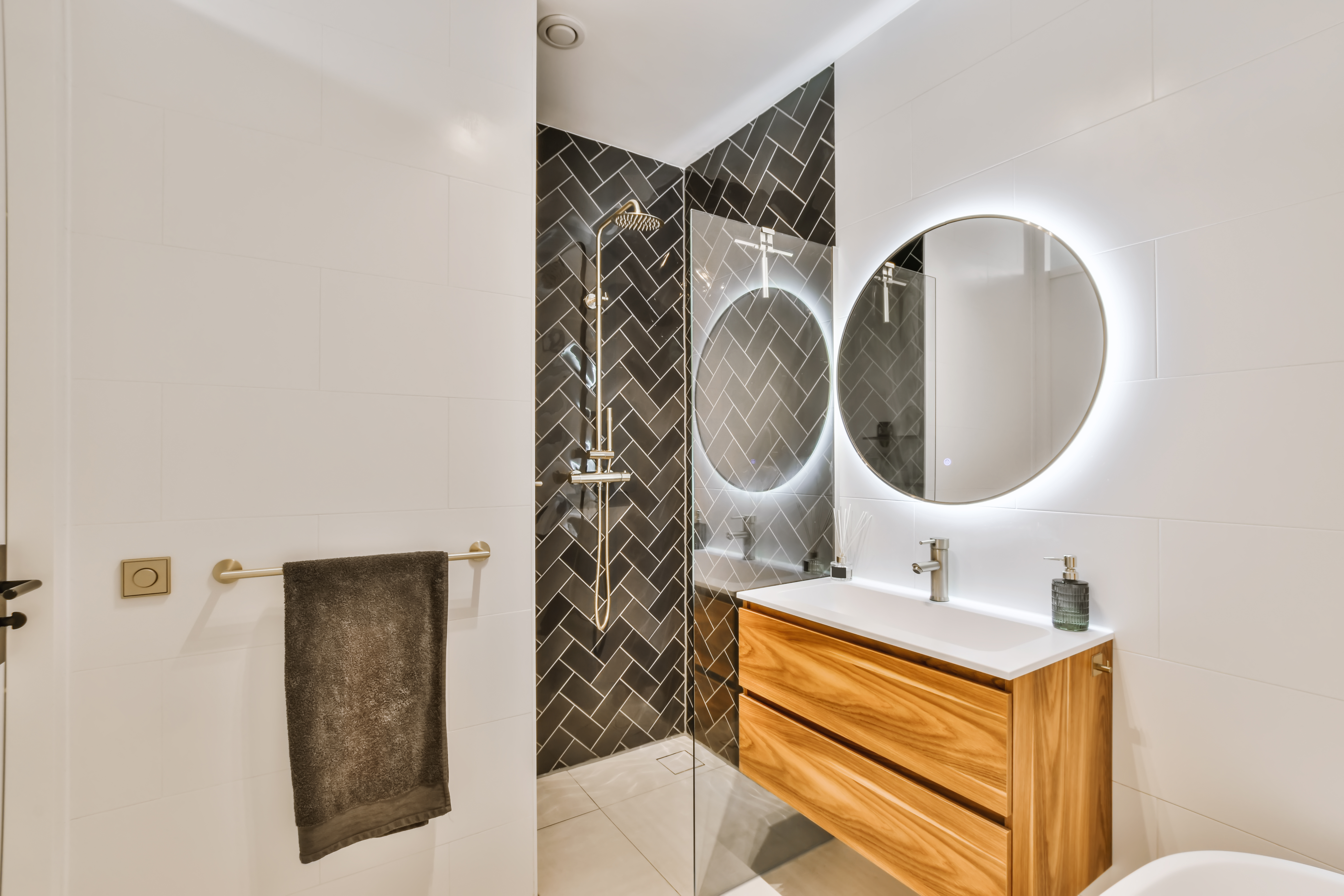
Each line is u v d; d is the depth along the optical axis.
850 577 2.07
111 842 1.16
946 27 1.79
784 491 2.04
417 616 1.39
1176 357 1.33
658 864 1.88
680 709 2.74
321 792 1.26
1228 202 1.26
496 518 1.56
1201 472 1.29
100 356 1.15
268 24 1.30
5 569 1.07
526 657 1.59
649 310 2.66
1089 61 1.48
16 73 1.09
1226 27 1.26
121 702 1.17
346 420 1.38
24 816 1.09
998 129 1.67
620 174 2.63
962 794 1.24
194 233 1.23
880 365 1.98
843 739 1.53
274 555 1.30
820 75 2.18
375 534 1.40
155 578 1.19
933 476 1.82
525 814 1.58
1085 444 1.49
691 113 2.42
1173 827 1.32
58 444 1.11
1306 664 1.15
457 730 1.50
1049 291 1.56
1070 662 1.30
